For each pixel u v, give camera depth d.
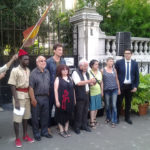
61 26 7.21
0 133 4.13
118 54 5.59
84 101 4.09
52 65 4.01
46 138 3.88
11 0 6.75
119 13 8.27
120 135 4.05
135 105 5.14
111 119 4.68
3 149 3.44
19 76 3.43
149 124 4.68
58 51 4.01
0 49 6.61
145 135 4.05
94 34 6.29
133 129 4.37
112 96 4.53
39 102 3.70
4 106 5.98
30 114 3.93
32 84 3.56
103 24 8.29
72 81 3.97
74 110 4.18
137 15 8.36
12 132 4.19
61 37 7.27
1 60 6.02
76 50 6.59
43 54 6.55
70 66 6.26
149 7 8.31
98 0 8.73
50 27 7.31
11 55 6.16
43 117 3.85
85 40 6.16
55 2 9.35
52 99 4.04
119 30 8.14
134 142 3.73
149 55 7.71
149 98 5.27
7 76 6.14
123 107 5.12
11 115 5.27
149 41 7.80
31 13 7.08
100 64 6.07
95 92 4.36
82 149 3.45
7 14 6.35
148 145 3.61
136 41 7.53
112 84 4.47
